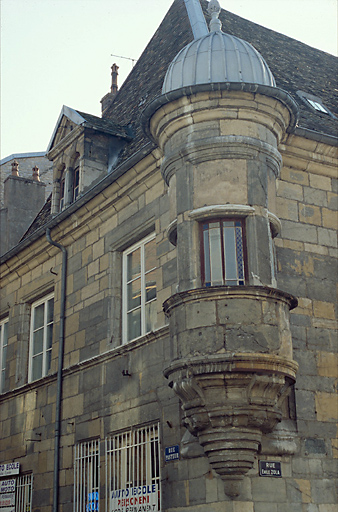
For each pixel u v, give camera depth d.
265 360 10.16
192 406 10.38
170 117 11.64
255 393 10.23
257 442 10.31
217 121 11.38
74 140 16.64
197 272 11.08
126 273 14.55
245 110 11.38
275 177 11.70
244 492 10.23
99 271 15.03
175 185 11.65
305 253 12.33
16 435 16.61
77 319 15.45
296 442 10.95
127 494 12.40
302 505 10.62
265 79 11.70
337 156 13.03
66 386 15.17
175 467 11.37
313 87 16.33
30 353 17.59
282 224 12.26
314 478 10.90
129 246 14.58
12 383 17.48
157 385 12.37
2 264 18.67
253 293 10.45
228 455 10.16
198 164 11.40
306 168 12.83
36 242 17.22
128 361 13.31
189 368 10.30
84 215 15.54
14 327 18.08
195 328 10.47
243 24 18.12
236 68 11.55
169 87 11.83
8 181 21.52
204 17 17.22
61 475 14.58
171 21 18.81
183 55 12.02
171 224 11.70
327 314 12.12
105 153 16.30
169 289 12.62
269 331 10.40
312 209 12.69
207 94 11.30
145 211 13.87
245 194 11.16
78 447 14.28
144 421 12.52
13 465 16.28
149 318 13.48
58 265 16.72
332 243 12.70
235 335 10.27
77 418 14.50
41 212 20.69
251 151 11.30
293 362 10.49
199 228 11.33
